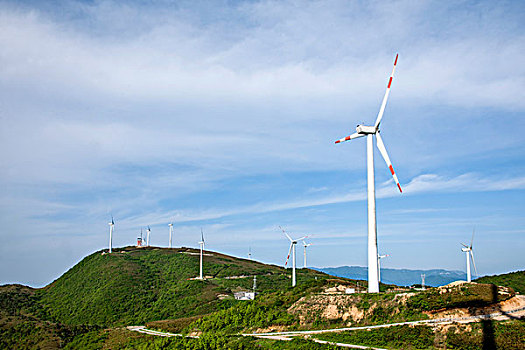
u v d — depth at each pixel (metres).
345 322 100.75
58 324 159.88
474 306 88.81
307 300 115.81
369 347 82.94
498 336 75.56
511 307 87.25
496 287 93.50
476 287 93.75
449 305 89.75
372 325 94.69
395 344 82.75
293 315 111.31
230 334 113.69
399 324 90.06
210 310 160.75
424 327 84.56
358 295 106.75
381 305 99.06
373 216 105.06
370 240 105.19
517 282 142.25
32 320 165.50
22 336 144.38
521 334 74.62
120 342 128.50
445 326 83.06
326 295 115.19
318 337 94.56
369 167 105.56
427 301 92.69
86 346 131.62
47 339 141.75
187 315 161.62
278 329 108.50
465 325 81.88
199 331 126.31
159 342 115.25
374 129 105.06
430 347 78.88
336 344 87.25
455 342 77.19
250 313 122.38
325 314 106.19
